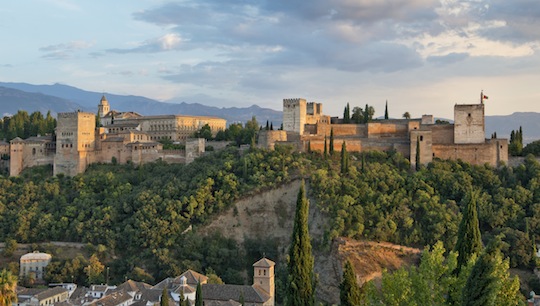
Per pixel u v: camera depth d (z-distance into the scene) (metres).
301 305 105.56
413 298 91.19
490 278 76.25
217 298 191.50
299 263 106.75
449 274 93.56
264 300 189.50
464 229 103.00
